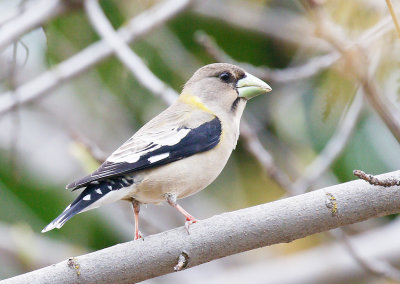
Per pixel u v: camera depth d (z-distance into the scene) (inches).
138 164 292.0
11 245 468.4
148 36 482.9
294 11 496.4
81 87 520.4
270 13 498.3
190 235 254.7
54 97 542.6
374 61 317.4
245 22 495.2
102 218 491.2
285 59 501.7
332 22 332.8
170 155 300.7
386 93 326.6
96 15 425.1
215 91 347.3
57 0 433.4
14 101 415.8
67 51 491.2
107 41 412.8
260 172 490.3
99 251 253.4
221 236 254.4
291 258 449.4
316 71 403.5
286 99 481.7
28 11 438.6
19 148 512.7
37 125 550.3
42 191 514.0
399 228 449.1
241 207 489.1
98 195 282.5
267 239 255.1
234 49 506.6
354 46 304.5
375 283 431.8
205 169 310.8
